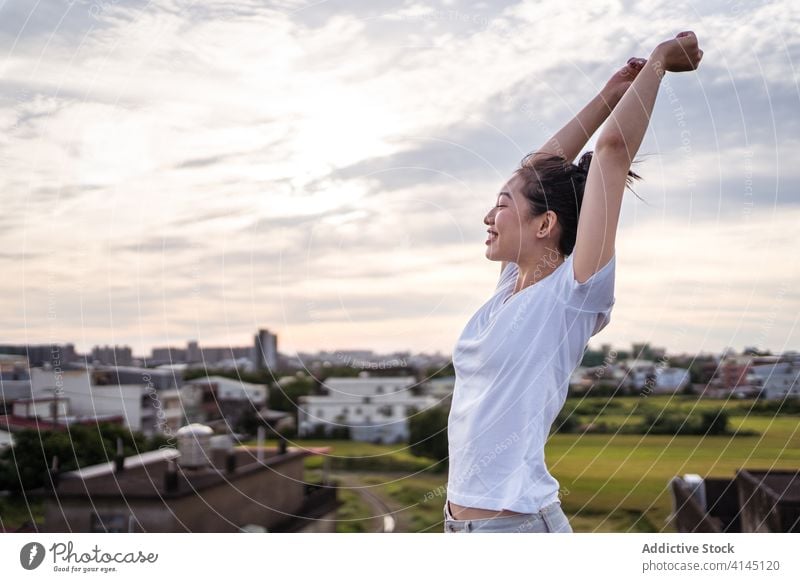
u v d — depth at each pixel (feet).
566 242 5.15
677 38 4.88
